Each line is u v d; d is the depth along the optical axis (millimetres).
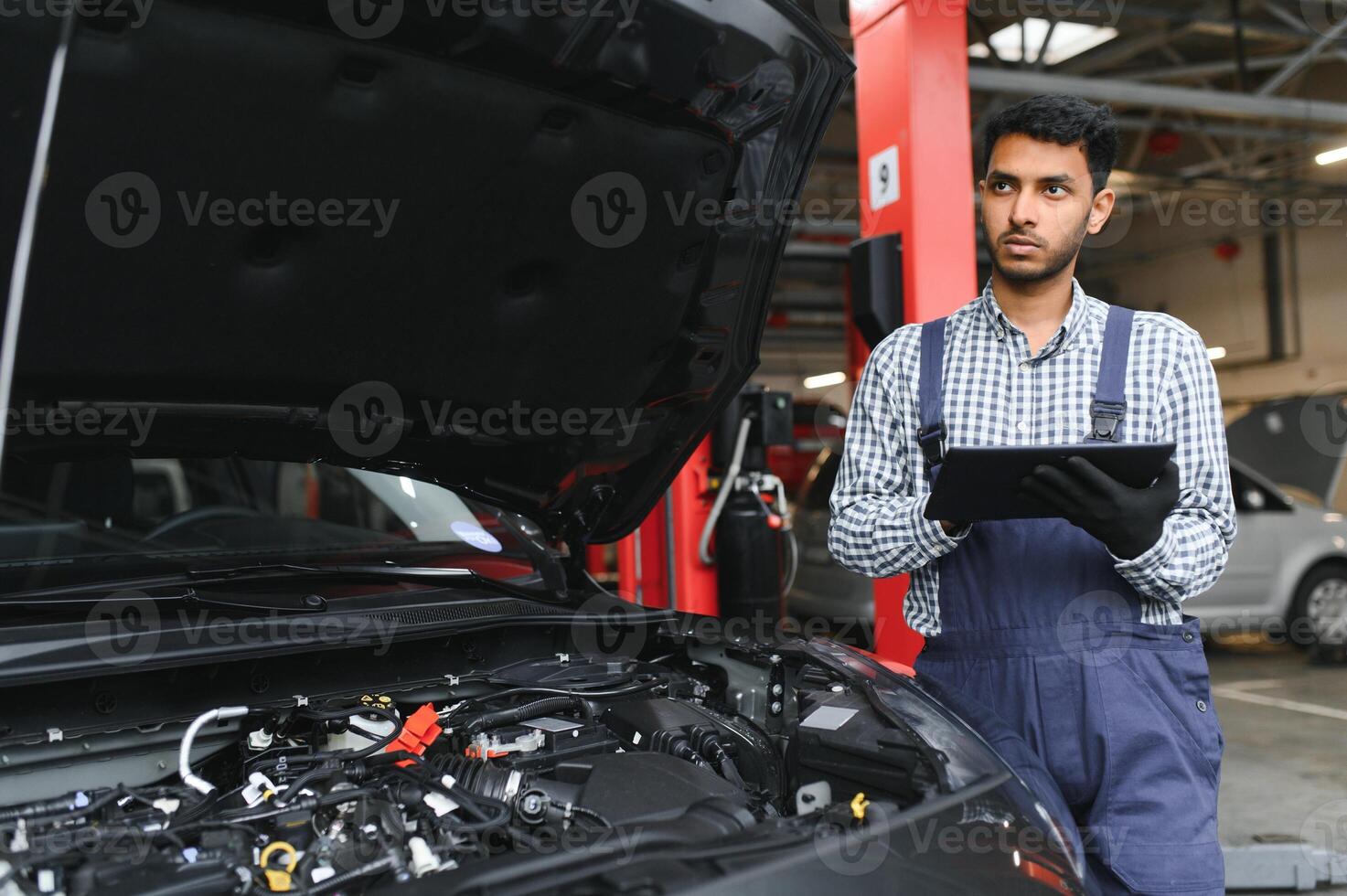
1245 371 10367
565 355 1672
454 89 1268
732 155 1524
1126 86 6188
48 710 1267
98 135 1100
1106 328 1543
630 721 1499
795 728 1476
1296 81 8539
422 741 1375
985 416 1571
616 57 1309
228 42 1098
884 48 3051
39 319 1223
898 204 3012
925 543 1522
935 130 2967
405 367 1587
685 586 3816
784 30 1395
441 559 1909
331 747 1374
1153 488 1359
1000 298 1583
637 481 1909
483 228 1447
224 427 1524
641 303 1630
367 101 1233
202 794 1223
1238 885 2730
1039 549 1515
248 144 1202
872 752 1319
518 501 1881
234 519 1955
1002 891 1133
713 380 1784
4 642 1258
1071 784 1472
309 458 1659
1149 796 1428
